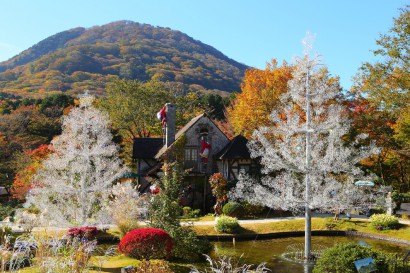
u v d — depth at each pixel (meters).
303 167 19.61
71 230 20.48
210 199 34.88
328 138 20.25
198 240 19.98
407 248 23.17
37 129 53.81
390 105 30.50
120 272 15.30
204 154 35.81
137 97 53.56
